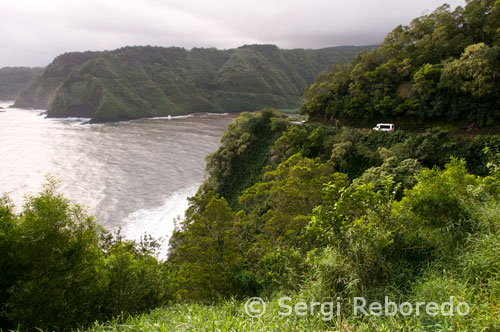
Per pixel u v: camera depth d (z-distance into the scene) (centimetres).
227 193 5103
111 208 4675
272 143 5322
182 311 664
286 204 2198
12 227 707
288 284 757
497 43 3922
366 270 544
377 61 5306
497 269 464
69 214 752
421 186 657
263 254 1584
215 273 1416
